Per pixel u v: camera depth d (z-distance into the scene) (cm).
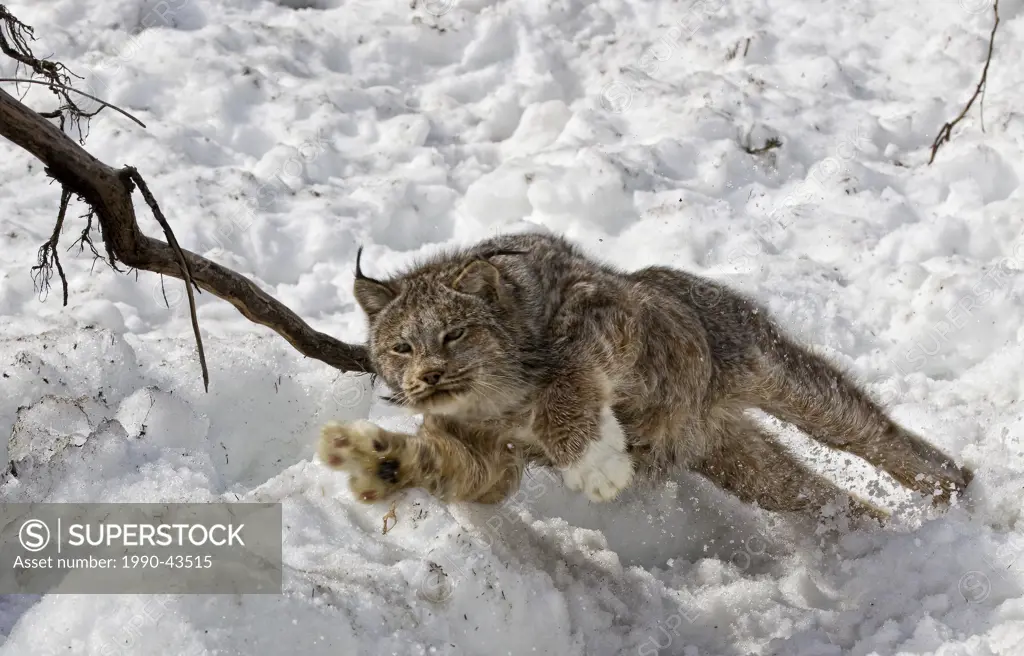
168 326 734
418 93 1026
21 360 584
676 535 626
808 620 512
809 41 1080
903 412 691
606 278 569
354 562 467
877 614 511
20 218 813
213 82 962
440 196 884
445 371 512
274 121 948
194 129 923
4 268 750
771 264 819
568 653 471
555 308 544
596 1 1127
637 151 916
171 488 489
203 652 392
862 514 638
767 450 645
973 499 623
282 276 815
